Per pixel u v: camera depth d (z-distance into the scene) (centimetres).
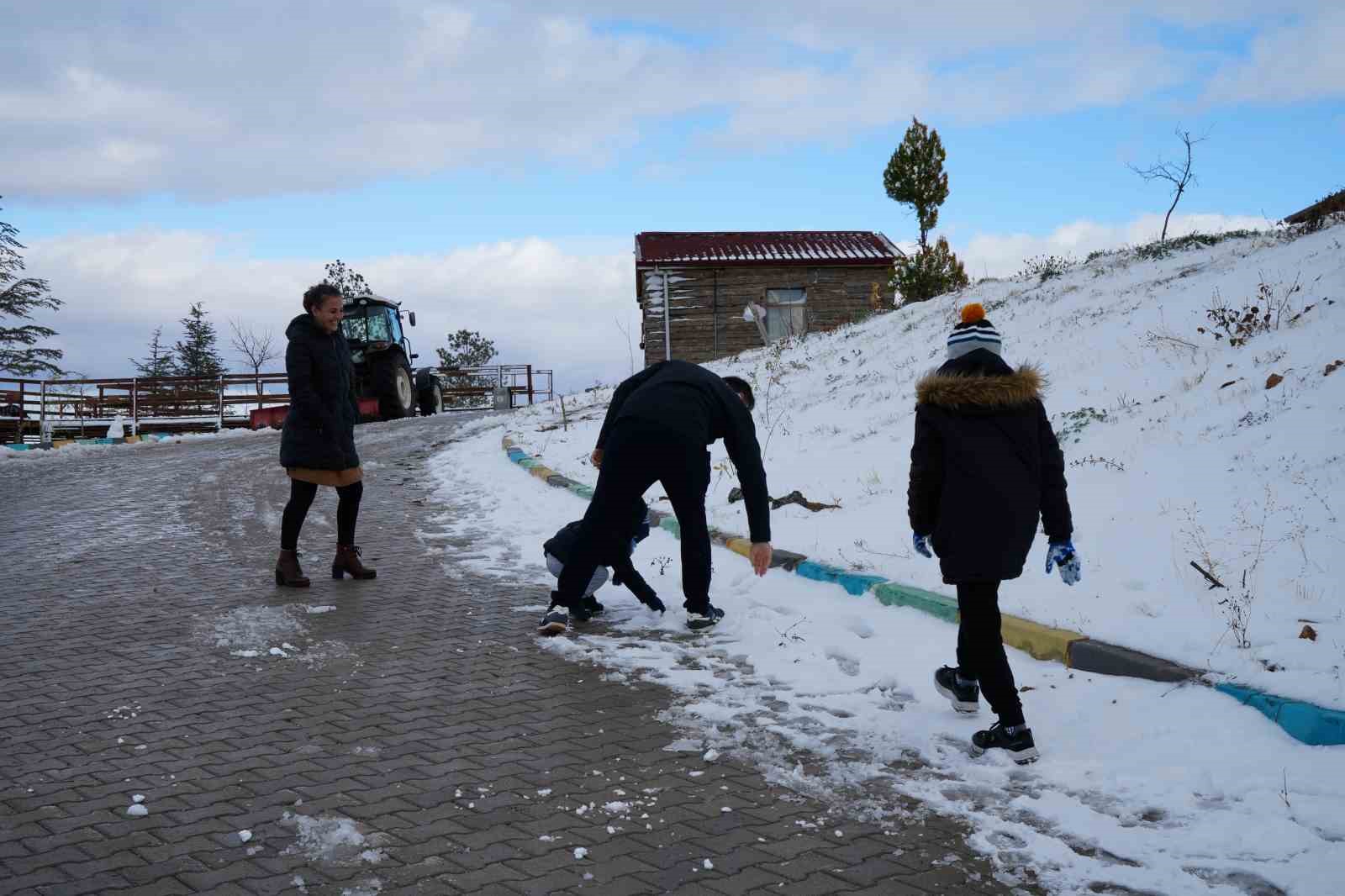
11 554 839
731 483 1002
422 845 326
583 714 456
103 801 359
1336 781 348
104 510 1078
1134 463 739
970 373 410
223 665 529
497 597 691
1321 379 735
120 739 422
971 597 404
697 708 460
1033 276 1808
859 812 356
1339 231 1165
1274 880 294
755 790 375
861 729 434
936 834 338
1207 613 499
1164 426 788
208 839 329
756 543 556
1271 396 751
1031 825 342
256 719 447
